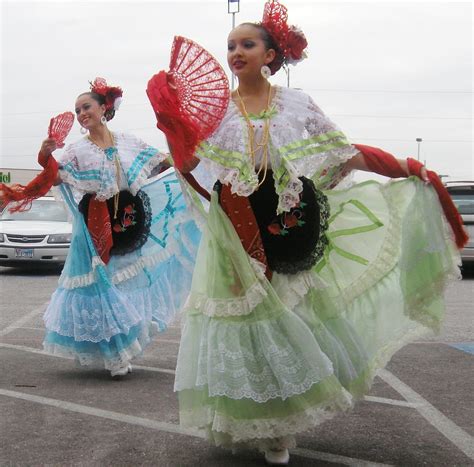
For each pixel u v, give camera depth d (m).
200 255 3.61
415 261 3.58
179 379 3.42
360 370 3.59
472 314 8.66
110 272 5.43
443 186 3.57
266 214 3.47
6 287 11.12
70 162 5.39
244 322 3.32
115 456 3.60
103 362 5.31
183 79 3.39
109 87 5.52
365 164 3.62
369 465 3.50
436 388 5.01
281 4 3.65
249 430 3.26
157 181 5.71
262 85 3.61
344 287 3.82
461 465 3.50
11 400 4.65
